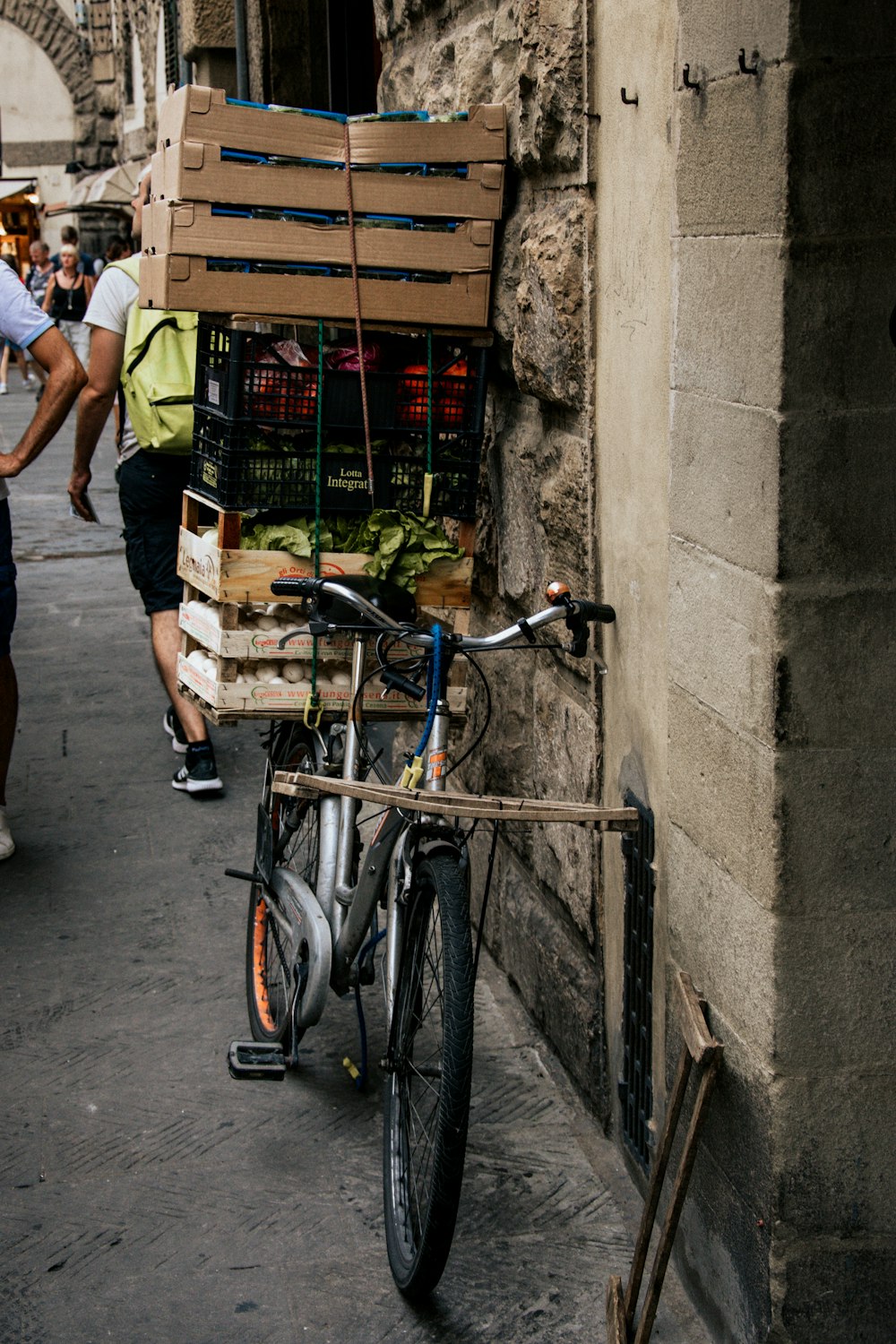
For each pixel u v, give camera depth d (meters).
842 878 2.25
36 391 19.05
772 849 2.24
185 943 4.37
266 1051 3.46
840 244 2.07
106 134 31.12
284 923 3.43
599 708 3.17
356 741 3.26
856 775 2.22
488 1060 3.68
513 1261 2.91
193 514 3.72
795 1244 2.35
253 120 3.32
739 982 2.39
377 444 3.54
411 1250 2.78
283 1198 3.12
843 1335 2.40
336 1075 3.63
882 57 2.02
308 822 3.55
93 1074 3.63
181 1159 3.27
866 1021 2.30
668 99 2.57
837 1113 2.31
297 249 3.40
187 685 3.69
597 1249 2.94
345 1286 2.84
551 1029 3.67
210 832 5.22
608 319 2.97
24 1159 3.26
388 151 3.45
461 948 2.65
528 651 3.79
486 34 3.76
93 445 5.43
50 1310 2.77
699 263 2.38
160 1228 3.02
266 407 3.40
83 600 8.63
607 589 3.10
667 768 2.73
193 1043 3.79
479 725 4.26
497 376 3.88
